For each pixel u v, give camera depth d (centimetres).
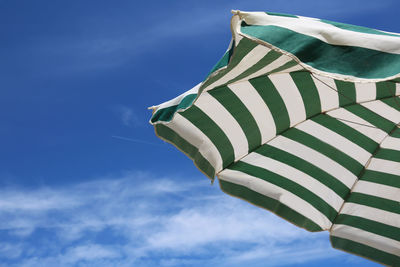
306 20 179
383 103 280
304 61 154
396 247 309
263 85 265
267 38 161
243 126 285
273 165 306
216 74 181
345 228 320
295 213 306
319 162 310
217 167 296
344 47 154
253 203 301
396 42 148
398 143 305
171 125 286
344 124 299
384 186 316
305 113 291
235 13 171
